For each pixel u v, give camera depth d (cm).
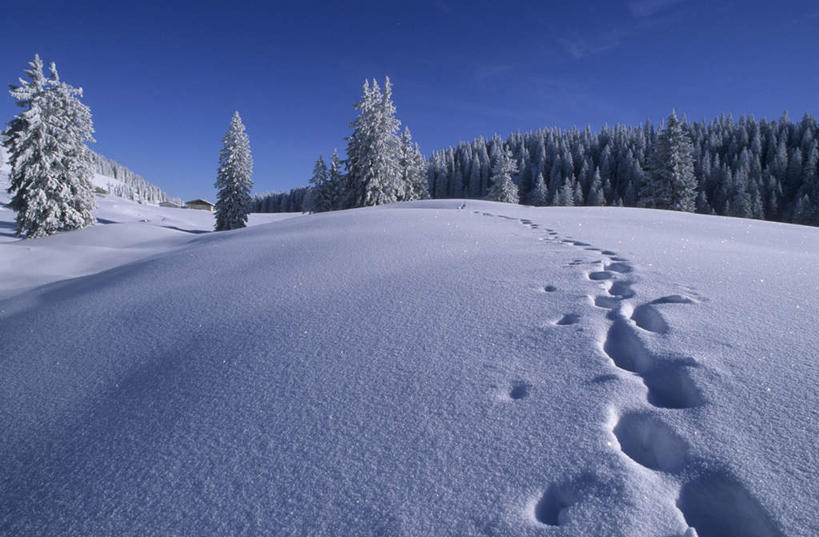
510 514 172
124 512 195
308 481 201
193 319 445
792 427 199
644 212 1421
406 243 746
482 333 337
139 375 336
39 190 2269
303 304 450
